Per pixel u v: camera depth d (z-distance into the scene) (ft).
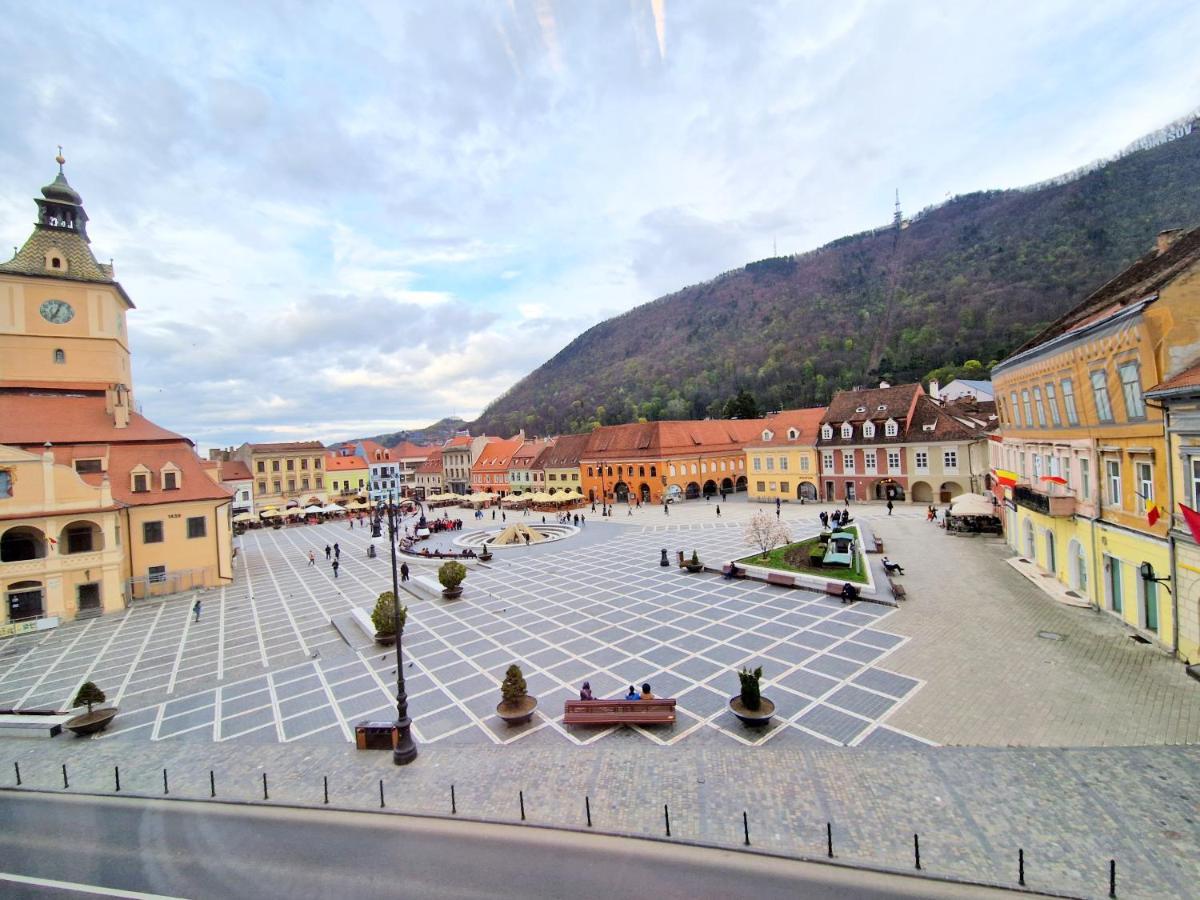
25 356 149.69
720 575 123.65
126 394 166.30
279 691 76.54
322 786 52.37
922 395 219.61
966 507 148.87
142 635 108.17
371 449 451.12
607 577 129.90
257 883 39.99
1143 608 70.85
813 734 55.67
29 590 117.80
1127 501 73.36
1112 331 71.20
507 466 382.22
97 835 47.01
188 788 53.62
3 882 41.29
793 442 246.47
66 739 66.03
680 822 43.70
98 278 157.99
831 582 103.24
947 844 39.11
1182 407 60.23
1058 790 43.75
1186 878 34.65
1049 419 96.94
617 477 301.43
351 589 136.77
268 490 345.92
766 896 35.68
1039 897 34.30
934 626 82.17
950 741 52.24
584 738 58.44
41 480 120.57
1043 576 101.40
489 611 107.86
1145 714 53.21
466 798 48.96
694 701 65.00
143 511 140.77
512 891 37.60
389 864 41.22
